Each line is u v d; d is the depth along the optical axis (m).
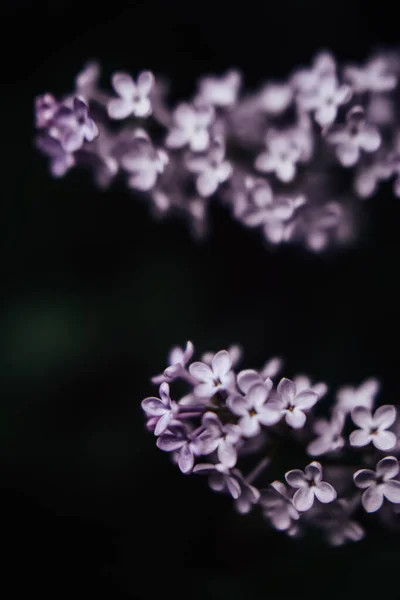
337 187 0.60
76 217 0.69
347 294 0.68
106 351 0.66
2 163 0.68
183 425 0.50
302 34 0.70
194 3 0.70
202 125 0.56
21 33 0.68
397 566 0.60
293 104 0.59
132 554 0.63
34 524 0.64
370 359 0.66
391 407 0.51
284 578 0.61
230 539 0.63
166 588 0.62
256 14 0.70
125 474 0.65
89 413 0.66
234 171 0.56
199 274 0.68
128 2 0.69
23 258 0.67
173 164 0.56
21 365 0.66
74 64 0.68
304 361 0.67
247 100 0.59
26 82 0.68
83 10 0.68
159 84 0.56
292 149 0.57
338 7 0.70
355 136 0.55
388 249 0.67
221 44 0.70
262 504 0.51
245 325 0.67
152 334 0.67
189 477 0.65
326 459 0.52
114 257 0.69
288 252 0.67
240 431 0.50
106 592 0.63
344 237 0.61
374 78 0.56
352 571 0.60
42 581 0.63
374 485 0.51
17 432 0.65
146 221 0.69
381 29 0.69
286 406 0.50
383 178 0.57
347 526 0.52
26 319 0.66
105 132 0.55
